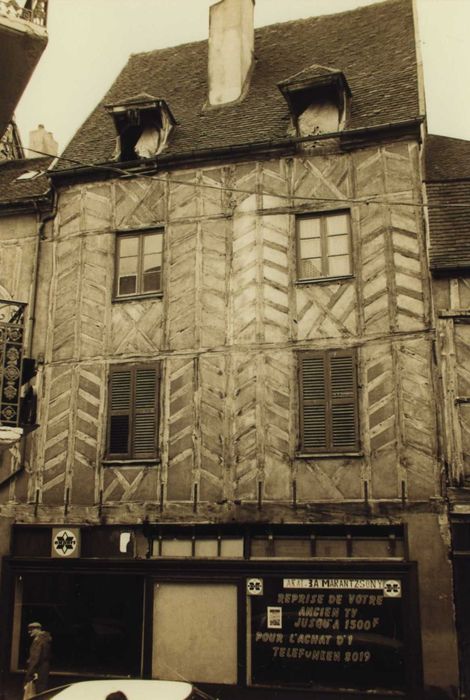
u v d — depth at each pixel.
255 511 11.95
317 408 12.08
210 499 12.20
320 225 12.85
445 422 11.42
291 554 11.77
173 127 14.85
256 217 13.12
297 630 11.45
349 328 12.22
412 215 12.31
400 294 12.08
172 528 12.34
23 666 12.52
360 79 14.55
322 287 12.52
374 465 11.59
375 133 12.73
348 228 12.70
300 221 12.98
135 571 12.30
